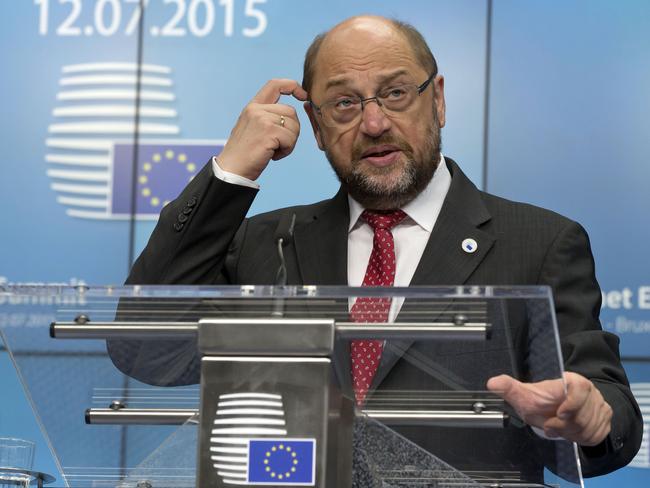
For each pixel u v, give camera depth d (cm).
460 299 303
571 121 830
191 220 488
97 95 855
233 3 862
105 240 842
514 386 304
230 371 304
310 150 834
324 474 297
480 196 519
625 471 787
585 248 499
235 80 854
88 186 848
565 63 835
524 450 315
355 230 518
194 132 849
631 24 835
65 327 317
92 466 332
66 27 863
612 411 379
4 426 849
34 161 852
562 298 477
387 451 309
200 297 312
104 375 325
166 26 861
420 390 311
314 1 859
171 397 324
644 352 802
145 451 328
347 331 305
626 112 828
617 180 823
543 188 825
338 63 511
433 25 845
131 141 849
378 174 500
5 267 842
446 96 838
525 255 490
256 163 495
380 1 855
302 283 501
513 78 836
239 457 300
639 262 813
